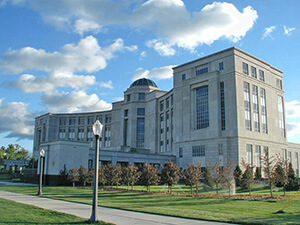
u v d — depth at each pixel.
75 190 36.94
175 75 72.88
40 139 117.94
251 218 15.71
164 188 42.06
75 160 50.78
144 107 94.06
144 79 98.50
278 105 72.31
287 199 25.69
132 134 92.62
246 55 64.31
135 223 14.07
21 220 14.09
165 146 82.81
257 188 41.06
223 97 61.72
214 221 14.89
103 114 110.69
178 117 70.19
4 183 53.19
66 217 15.30
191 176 32.09
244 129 59.59
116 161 61.56
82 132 113.81
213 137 60.66
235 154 57.38
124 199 26.39
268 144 65.19
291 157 77.62
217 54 64.25
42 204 21.78
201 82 65.31
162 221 14.70
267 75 69.69
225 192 35.62
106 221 14.60
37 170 54.22
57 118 115.81
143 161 65.25
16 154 138.38
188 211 18.17
